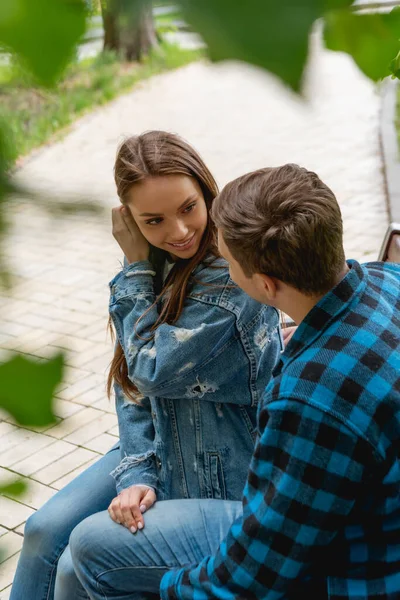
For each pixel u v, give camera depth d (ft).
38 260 18.35
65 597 5.61
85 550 5.16
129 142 5.62
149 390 5.49
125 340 5.67
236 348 5.46
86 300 16.25
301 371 3.89
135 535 5.12
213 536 5.11
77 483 6.27
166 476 5.67
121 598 5.17
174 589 4.51
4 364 1.06
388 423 3.77
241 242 4.22
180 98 38.42
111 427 11.44
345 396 3.77
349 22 0.97
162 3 0.82
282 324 6.78
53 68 0.86
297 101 0.85
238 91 39.34
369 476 3.77
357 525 3.93
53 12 0.83
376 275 4.52
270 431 3.90
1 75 0.92
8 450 10.88
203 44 0.83
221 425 5.58
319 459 3.75
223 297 5.42
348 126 29.60
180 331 5.36
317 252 4.07
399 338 4.02
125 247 5.94
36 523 6.06
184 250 5.57
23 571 6.10
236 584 4.15
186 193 5.43
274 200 4.14
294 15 0.82
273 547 3.95
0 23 0.82
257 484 4.06
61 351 1.10
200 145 29.99
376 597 3.88
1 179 1.00
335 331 4.00
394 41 1.04
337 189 22.77
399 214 19.39
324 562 4.07
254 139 30.01
